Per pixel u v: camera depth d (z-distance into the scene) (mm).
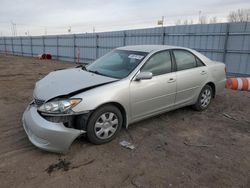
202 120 4898
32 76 11102
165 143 3809
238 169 3137
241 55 10398
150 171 3035
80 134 3336
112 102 3602
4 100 6246
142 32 15266
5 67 15492
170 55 4566
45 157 3291
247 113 5496
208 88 5398
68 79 3850
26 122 3436
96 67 4512
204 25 11570
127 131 4203
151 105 4168
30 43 30594
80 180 2824
